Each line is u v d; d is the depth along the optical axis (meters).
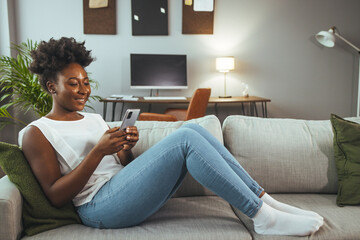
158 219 1.33
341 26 4.78
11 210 1.11
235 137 1.70
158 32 4.55
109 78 4.61
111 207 1.23
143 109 4.71
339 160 1.60
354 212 1.41
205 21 4.59
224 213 1.39
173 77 4.47
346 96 4.91
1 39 4.21
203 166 1.19
